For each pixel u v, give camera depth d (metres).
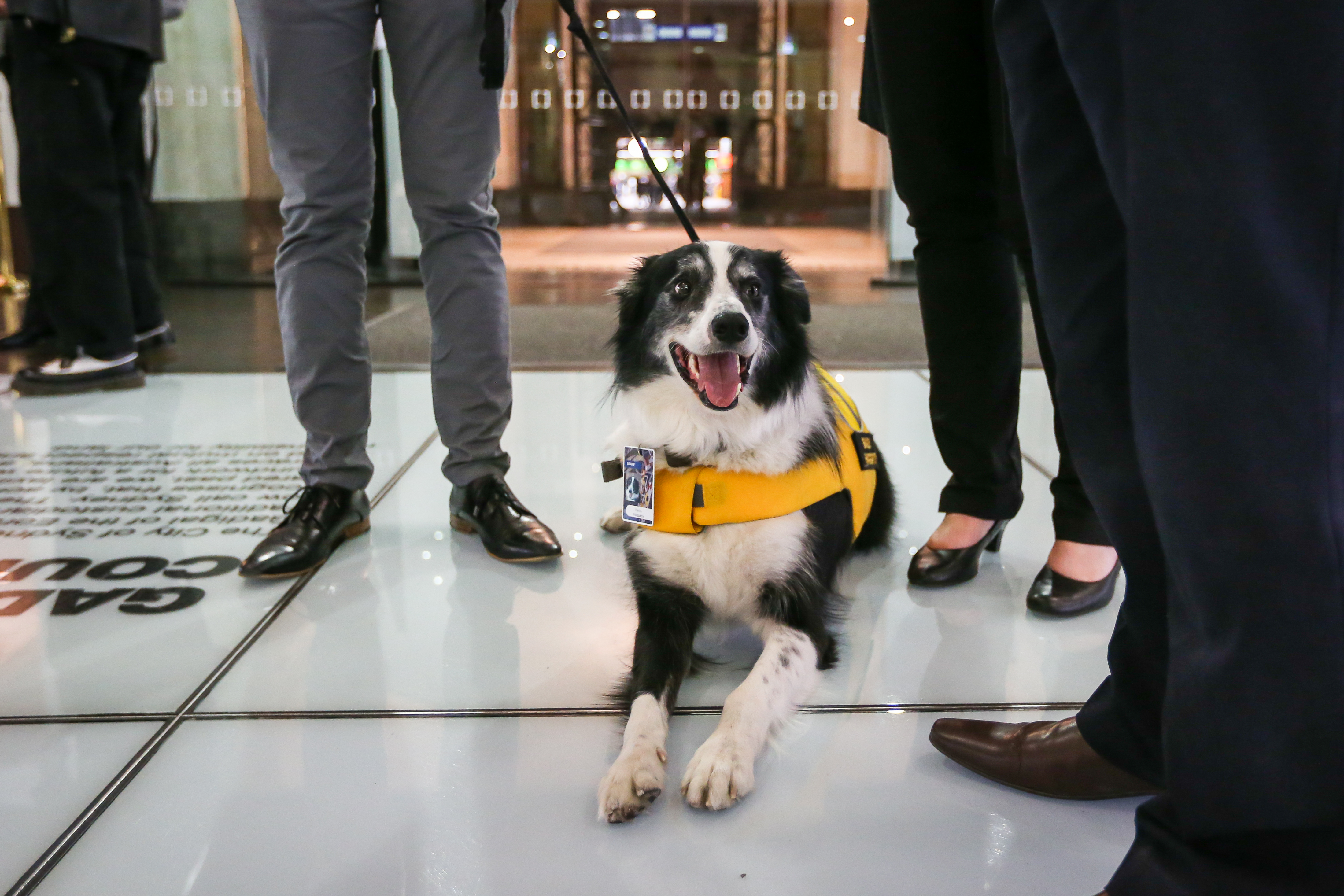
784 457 1.94
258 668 1.89
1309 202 0.80
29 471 3.13
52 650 1.96
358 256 2.43
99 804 1.45
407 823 1.41
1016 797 1.46
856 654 1.95
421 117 2.30
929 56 2.01
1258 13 0.79
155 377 4.56
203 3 7.98
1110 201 1.01
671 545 1.88
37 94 3.86
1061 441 2.13
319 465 2.49
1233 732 0.86
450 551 2.53
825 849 1.34
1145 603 1.07
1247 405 0.83
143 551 2.49
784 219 10.42
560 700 1.78
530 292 7.28
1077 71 0.95
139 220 5.05
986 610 2.16
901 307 6.61
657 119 10.33
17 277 7.87
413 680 1.85
